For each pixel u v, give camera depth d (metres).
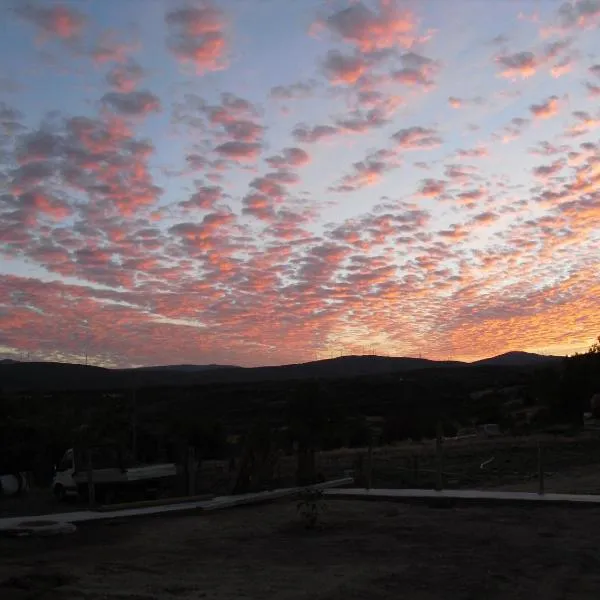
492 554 12.28
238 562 12.05
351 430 39.59
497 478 25.81
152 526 16.52
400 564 11.59
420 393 82.56
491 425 50.50
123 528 16.20
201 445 30.97
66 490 23.38
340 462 31.36
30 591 9.60
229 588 9.95
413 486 24.19
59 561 12.23
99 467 23.77
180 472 23.78
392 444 42.97
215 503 19.70
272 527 16.14
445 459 31.89
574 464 29.30
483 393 77.44
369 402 76.88
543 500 18.27
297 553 12.87
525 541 13.47
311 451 24.62
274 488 23.12
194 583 10.31
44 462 29.97
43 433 30.44
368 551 12.88
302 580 10.47
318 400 25.36
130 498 22.64
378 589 9.82
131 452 30.50
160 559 12.39
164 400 75.56
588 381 53.69
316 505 18.48
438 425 21.00
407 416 49.81
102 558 12.54
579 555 12.04
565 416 53.88
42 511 20.47
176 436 31.02
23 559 12.43
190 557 12.59
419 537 14.21
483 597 9.37
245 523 16.84
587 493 20.34
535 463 29.97
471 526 15.35
